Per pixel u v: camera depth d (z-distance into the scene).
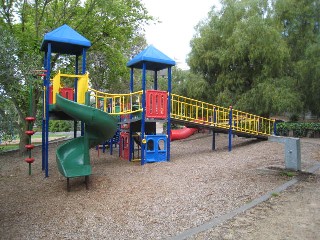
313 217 4.81
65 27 9.91
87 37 15.99
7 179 9.24
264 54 16.75
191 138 20.14
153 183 7.45
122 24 17.03
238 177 7.36
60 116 10.44
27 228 5.13
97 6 15.16
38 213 5.90
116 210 5.81
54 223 5.31
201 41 19.56
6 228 5.17
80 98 9.60
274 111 17.34
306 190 6.14
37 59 6.32
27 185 8.35
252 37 16.95
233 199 5.87
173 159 11.09
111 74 19.78
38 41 13.52
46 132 9.32
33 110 14.12
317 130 16.92
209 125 12.25
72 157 8.34
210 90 19.50
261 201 5.58
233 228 4.54
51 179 8.85
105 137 8.77
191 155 11.99
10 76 5.30
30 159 9.63
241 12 18.53
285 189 6.22
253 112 17.83
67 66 16.12
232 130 12.82
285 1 18.58
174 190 6.75
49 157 13.30
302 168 8.09
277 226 4.54
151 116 10.60
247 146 13.23
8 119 5.66
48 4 15.41
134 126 11.87
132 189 7.11
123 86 25.95
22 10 14.09
